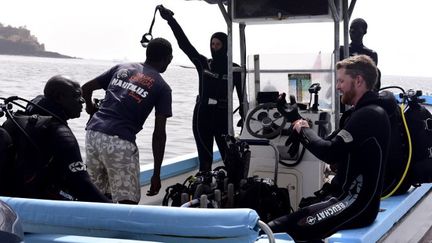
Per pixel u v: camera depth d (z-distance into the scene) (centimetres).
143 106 335
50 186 255
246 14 397
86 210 201
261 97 395
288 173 361
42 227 206
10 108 256
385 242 279
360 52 511
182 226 187
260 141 344
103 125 331
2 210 148
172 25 425
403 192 338
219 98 461
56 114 263
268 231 182
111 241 189
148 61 350
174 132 1098
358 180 262
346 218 262
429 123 343
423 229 340
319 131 355
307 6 375
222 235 183
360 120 259
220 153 471
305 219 264
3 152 245
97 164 339
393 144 326
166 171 423
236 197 313
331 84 379
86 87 359
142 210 195
